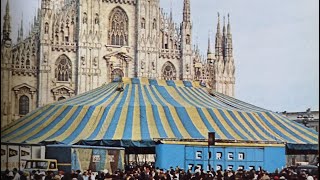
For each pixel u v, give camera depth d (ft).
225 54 436.76
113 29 410.31
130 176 151.53
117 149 201.87
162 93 273.54
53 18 393.09
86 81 393.91
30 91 382.01
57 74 391.45
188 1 424.46
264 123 257.14
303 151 248.93
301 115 344.28
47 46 386.32
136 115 239.71
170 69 420.77
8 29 359.05
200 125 237.86
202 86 300.81
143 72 409.90
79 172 160.04
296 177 148.56
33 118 247.29
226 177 159.63
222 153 220.02
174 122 237.04
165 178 154.81
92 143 216.74
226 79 432.66
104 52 404.57
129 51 412.16
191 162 215.92
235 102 291.38
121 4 412.57
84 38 396.16
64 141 219.82
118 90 272.31
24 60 381.81
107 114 240.32
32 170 168.55
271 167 225.97
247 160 222.69
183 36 422.00
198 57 428.15
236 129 241.35
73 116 242.58
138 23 412.98
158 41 417.08
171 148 214.48
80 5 397.19
